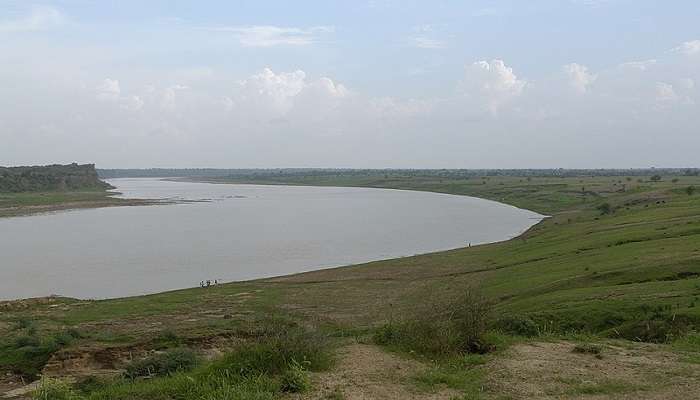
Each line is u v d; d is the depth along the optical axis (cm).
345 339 1591
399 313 2825
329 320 2869
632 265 2856
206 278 4572
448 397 1013
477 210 10631
